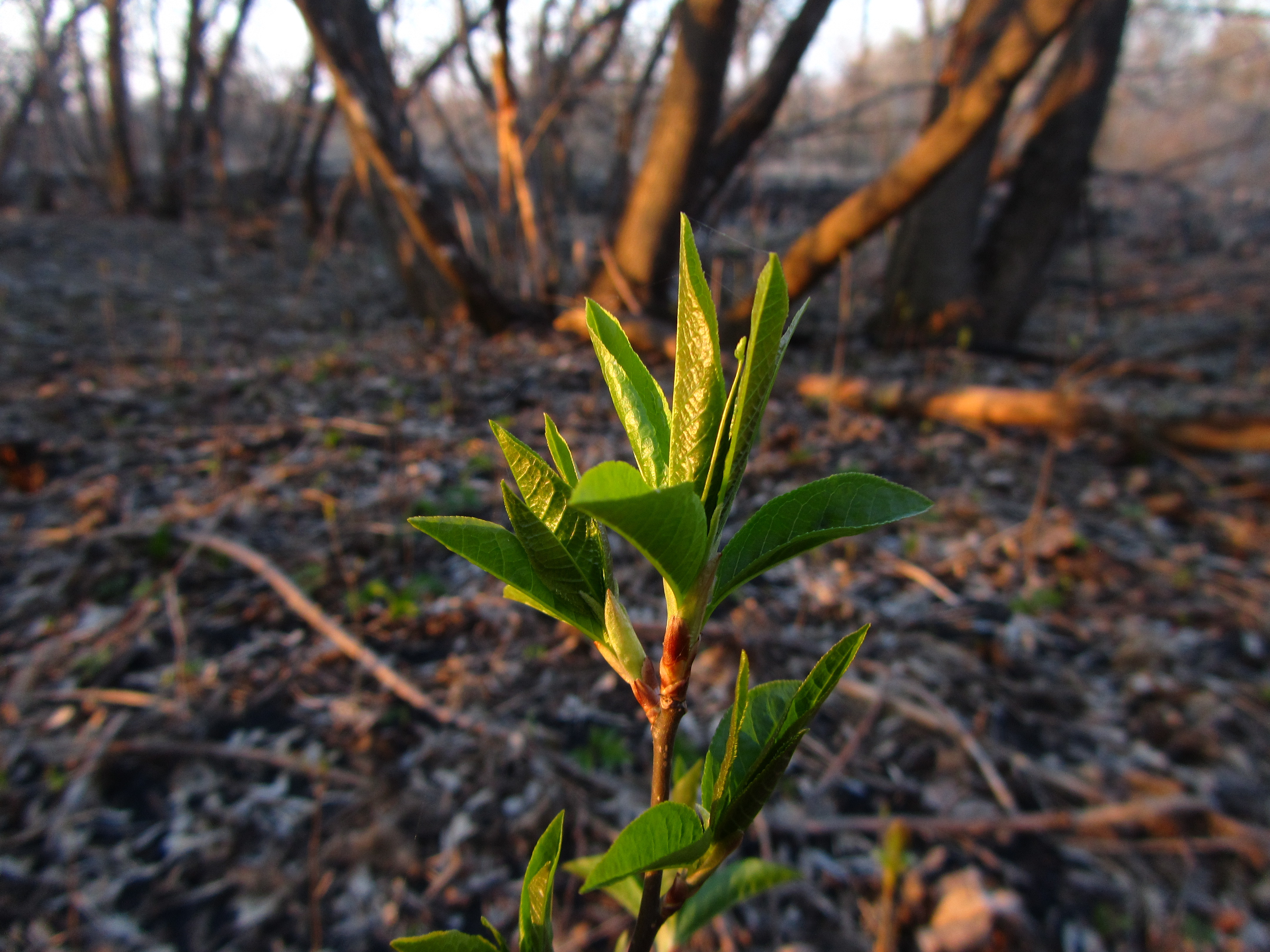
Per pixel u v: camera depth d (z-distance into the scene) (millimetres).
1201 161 11008
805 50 6242
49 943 2322
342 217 12617
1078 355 7789
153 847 2604
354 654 3314
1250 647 3508
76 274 8953
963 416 5621
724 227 11164
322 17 6078
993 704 3217
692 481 653
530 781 2836
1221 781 2875
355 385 6012
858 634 616
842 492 689
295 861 2566
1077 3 4242
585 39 7594
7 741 2932
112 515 4176
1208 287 10789
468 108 8523
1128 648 3516
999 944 2352
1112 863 2590
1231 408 6203
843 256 6020
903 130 9805
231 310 8320
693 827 652
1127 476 5078
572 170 9570
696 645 680
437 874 2545
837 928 2428
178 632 3402
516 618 3580
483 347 6852
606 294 6625
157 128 13891
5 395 5438
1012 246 7805
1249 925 2410
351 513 4277
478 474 4676
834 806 2807
